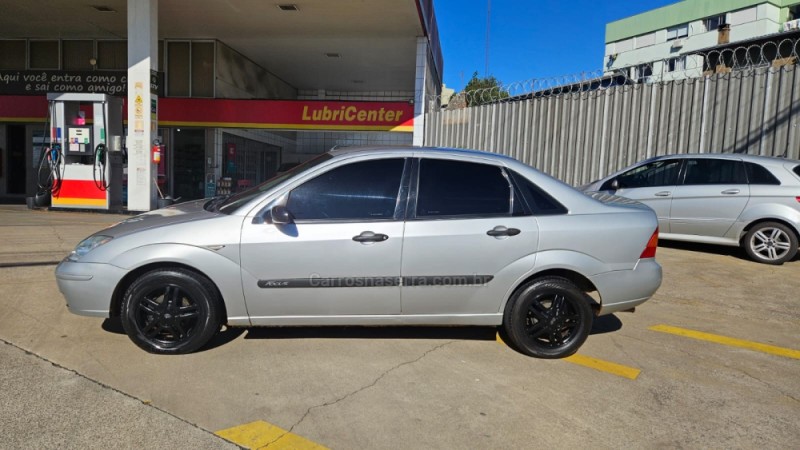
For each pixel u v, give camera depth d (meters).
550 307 4.51
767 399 3.89
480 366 4.31
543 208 4.50
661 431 3.40
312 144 22.62
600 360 4.52
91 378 3.86
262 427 3.31
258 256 4.20
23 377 3.83
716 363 4.53
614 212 4.58
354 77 22.53
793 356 4.73
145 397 3.62
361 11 13.87
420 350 4.60
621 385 4.05
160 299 4.31
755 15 42.94
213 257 4.18
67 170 13.08
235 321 4.30
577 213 4.52
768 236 8.24
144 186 13.24
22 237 8.99
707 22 46.59
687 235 8.94
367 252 4.24
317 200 4.35
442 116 15.41
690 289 6.85
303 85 24.38
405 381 4.00
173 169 16.92
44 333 4.68
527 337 4.46
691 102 10.60
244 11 14.20
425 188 4.43
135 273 4.27
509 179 4.54
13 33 17.05
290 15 14.42
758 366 4.49
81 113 13.07
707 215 8.67
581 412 3.62
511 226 4.38
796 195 8.02
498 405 3.68
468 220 4.36
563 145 12.54
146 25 13.01
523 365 4.36
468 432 3.33
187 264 4.17
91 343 4.49
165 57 17.17
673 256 8.75
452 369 4.24
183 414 3.43
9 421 3.25
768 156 8.80
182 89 17.23
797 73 9.37
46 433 3.14
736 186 8.48
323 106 16.11
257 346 4.56
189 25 15.57
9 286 6.02
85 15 14.98
